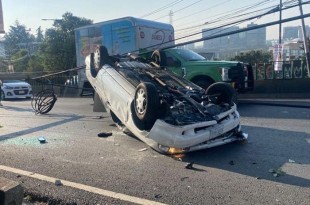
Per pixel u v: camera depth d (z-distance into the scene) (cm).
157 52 941
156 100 623
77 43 1560
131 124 699
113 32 1413
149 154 647
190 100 681
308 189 461
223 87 742
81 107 1436
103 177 525
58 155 658
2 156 658
